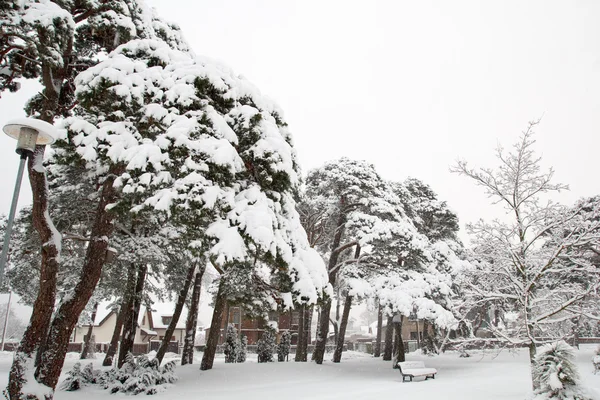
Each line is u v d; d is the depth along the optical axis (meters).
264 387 15.75
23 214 20.55
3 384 13.98
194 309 23.12
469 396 12.87
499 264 12.68
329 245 30.81
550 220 12.66
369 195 24.52
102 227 11.63
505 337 12.32
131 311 18.80
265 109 12.80
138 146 9.95
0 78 12.62
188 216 10.07
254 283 15.13
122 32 12.19
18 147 7.36
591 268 11.76
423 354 35.31
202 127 10.41
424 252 22.25
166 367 16.78
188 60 12.06
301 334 27.08
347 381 17.88
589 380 15.22
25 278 21.70
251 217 10.20
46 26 9.80
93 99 10.27
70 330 10.86
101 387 14.75
